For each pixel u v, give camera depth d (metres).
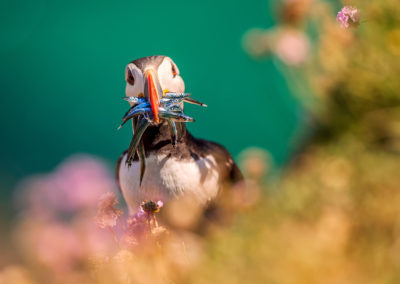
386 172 4.17
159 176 7.07
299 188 4.36
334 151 4.48
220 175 7.33
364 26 4.77
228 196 7.15
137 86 6.97
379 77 4.43
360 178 4.24
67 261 4.95
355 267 3.96
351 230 4.11
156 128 7.07
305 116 4.89
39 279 5.02
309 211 4.25
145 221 5.36
